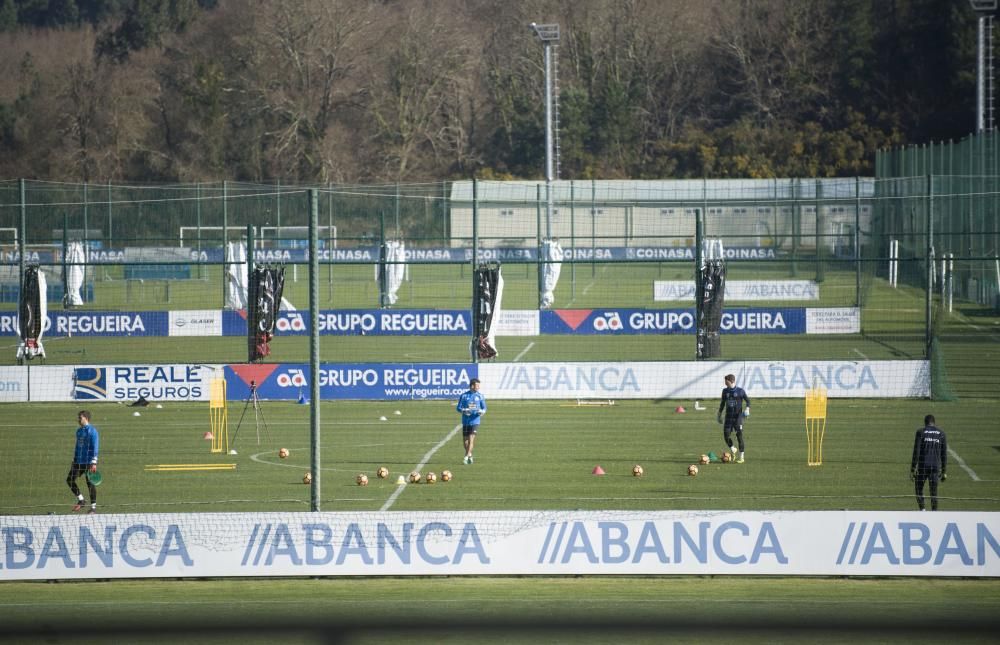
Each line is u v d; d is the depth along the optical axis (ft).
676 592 207.10
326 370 438.40
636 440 354.74
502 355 530.27
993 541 210.79
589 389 436.76
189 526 214.69
